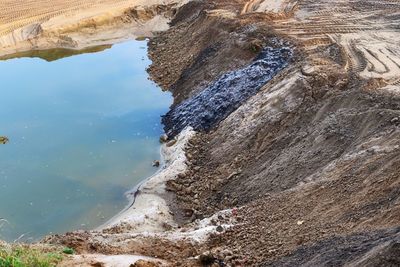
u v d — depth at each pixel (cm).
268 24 2380
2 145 2003
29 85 2506
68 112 2261
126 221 1484
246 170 1656
